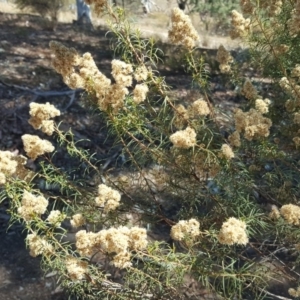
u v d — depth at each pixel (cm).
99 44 935
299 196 314
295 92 286
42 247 218
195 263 227
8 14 1266
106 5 246
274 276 303
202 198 336
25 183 232
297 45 316
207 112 258
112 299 262
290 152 316
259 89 471
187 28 255
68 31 1089
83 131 511
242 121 246
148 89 258
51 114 241
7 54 770
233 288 237
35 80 633
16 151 480
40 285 339
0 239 380
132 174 360
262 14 330
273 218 266
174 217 373
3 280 343
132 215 345
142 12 1667
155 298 245
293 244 277
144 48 254
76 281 236
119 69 235
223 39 1138
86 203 280
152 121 275
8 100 553
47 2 1383
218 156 254
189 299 273
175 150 271
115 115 258
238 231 191
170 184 299
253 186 297
